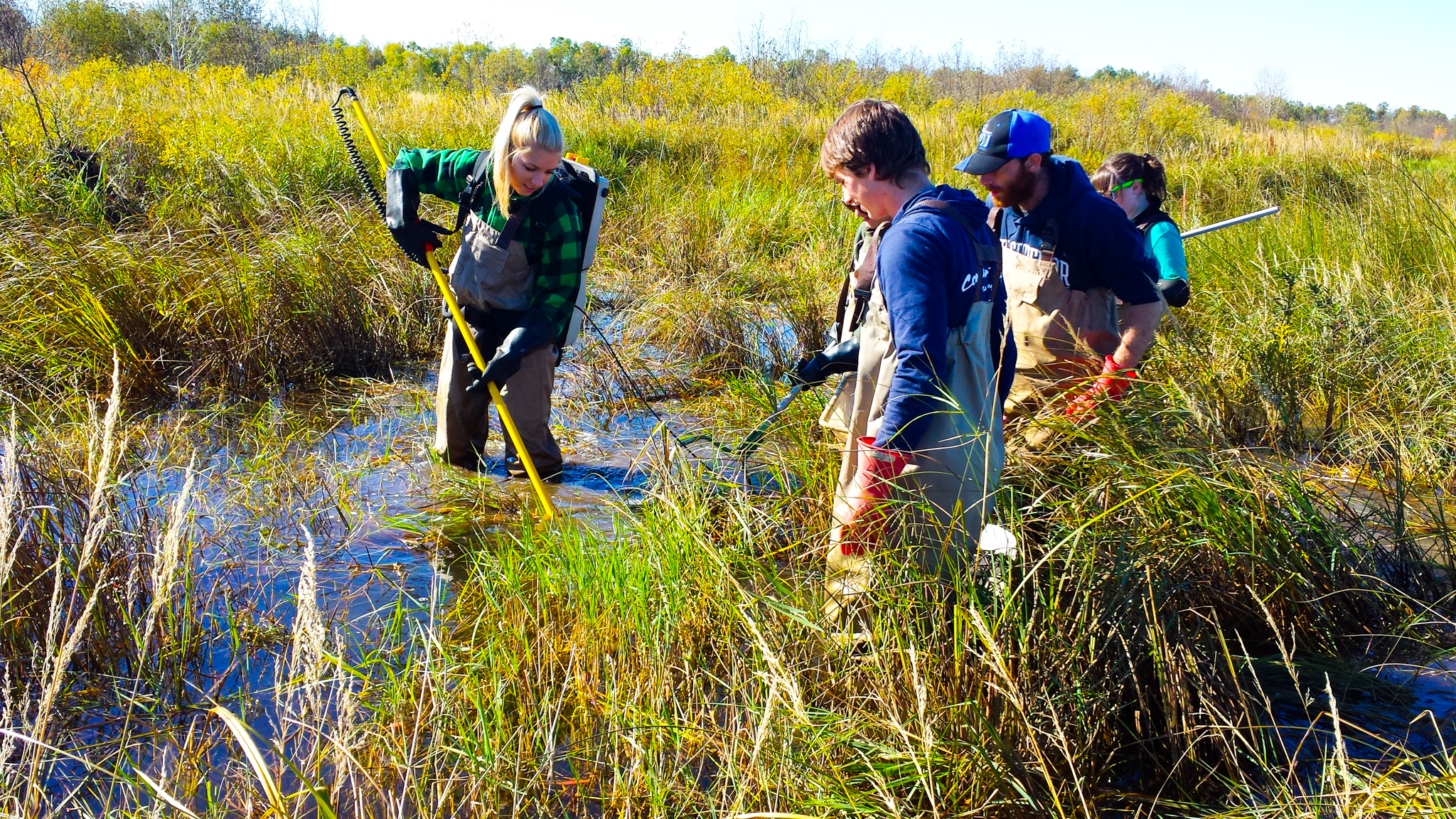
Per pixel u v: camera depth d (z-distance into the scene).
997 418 2.65
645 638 2.70
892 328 2.38
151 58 22.78
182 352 5.19
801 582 2.96
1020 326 3.54
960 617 2.46
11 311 5.02
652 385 5.43
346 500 3.84
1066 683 2.45
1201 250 7.00
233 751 2.46
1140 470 3.13
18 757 2.34
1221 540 2.95
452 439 4.12
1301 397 4.83
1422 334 5.24
